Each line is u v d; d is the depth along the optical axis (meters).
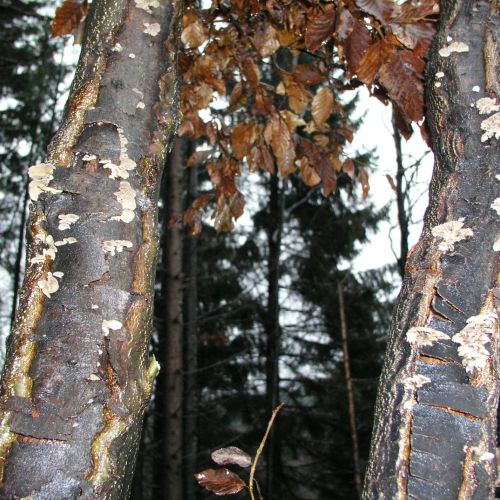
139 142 0.71
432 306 0.65
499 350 0.63
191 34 1.16
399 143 2.46
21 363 0.60
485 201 0.68
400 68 0.88
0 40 4.44
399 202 2.45
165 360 3.13
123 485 0.61
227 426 5.44
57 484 0.56
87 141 0.69
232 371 5.73
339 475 5.38
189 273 4.25
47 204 0.66
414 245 0.72
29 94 5.07
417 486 0.57
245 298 5.87
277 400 5.18
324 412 5.70
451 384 0.61
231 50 1.29
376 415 0.64
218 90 1.27
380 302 5.68
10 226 5.84
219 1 1.18
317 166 1.29
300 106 1.32
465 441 0.59
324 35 0.88
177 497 2.97
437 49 0.78
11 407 0.58
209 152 1.41
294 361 5.78
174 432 3.05
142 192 0.70
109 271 0.65
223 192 1.40
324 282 5.68
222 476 0.69
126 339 0.63
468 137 0.71
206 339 5.48
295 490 5.60
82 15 0.94
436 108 0.76
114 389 0.61
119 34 0.75
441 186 0.72
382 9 0.81
